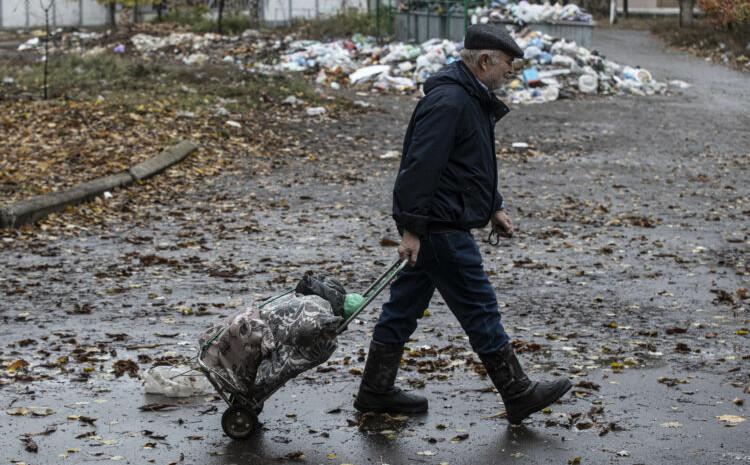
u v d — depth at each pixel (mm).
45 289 8430
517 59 5301
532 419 5418
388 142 18266
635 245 10469
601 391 5852
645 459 4848
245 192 13484
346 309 5176
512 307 7926
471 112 5102
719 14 37688
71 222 11234
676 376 6125
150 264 9438
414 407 5504
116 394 5785
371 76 26938
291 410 5562
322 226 11438
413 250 5066
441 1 32219
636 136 19719
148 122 17281
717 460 4828
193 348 6707
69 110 17625
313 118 20094
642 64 33000
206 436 5180
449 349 6684
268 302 5184
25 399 5668
